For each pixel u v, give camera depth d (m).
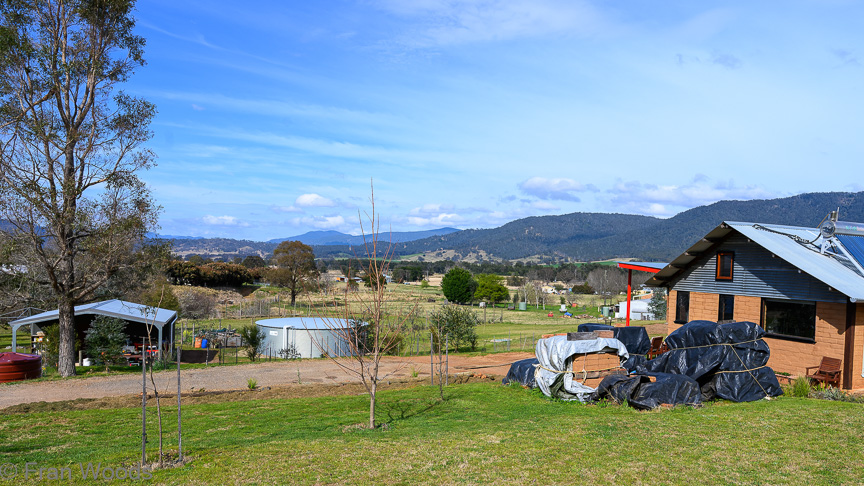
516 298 89.00
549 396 13.00
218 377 18.78
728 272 18.58
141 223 20.45
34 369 19.47
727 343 12.51
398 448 8.42
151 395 14.82
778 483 6.64
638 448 8.11
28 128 18.33
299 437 9.55
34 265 20.02
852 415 10.03
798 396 12.73
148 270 21.91
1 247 18.62
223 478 7.07
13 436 10.12
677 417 10.14
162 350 24.47
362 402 13.26
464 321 29.30
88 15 19.62
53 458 8.38
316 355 28.19
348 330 10.93
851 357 14.46
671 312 21.28
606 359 13.05
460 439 8.88
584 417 10.35
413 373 18.25
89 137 19.98
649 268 22.38
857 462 7.37
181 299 53.50
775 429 9.09
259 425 10.84
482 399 13.13
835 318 14.92
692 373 12.50
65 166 19.66
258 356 27.20
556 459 7.62
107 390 16.33
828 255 16.88
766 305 17.23
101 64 19.89
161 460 7.68
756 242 16.64
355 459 7.84
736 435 8.77
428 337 32.44
